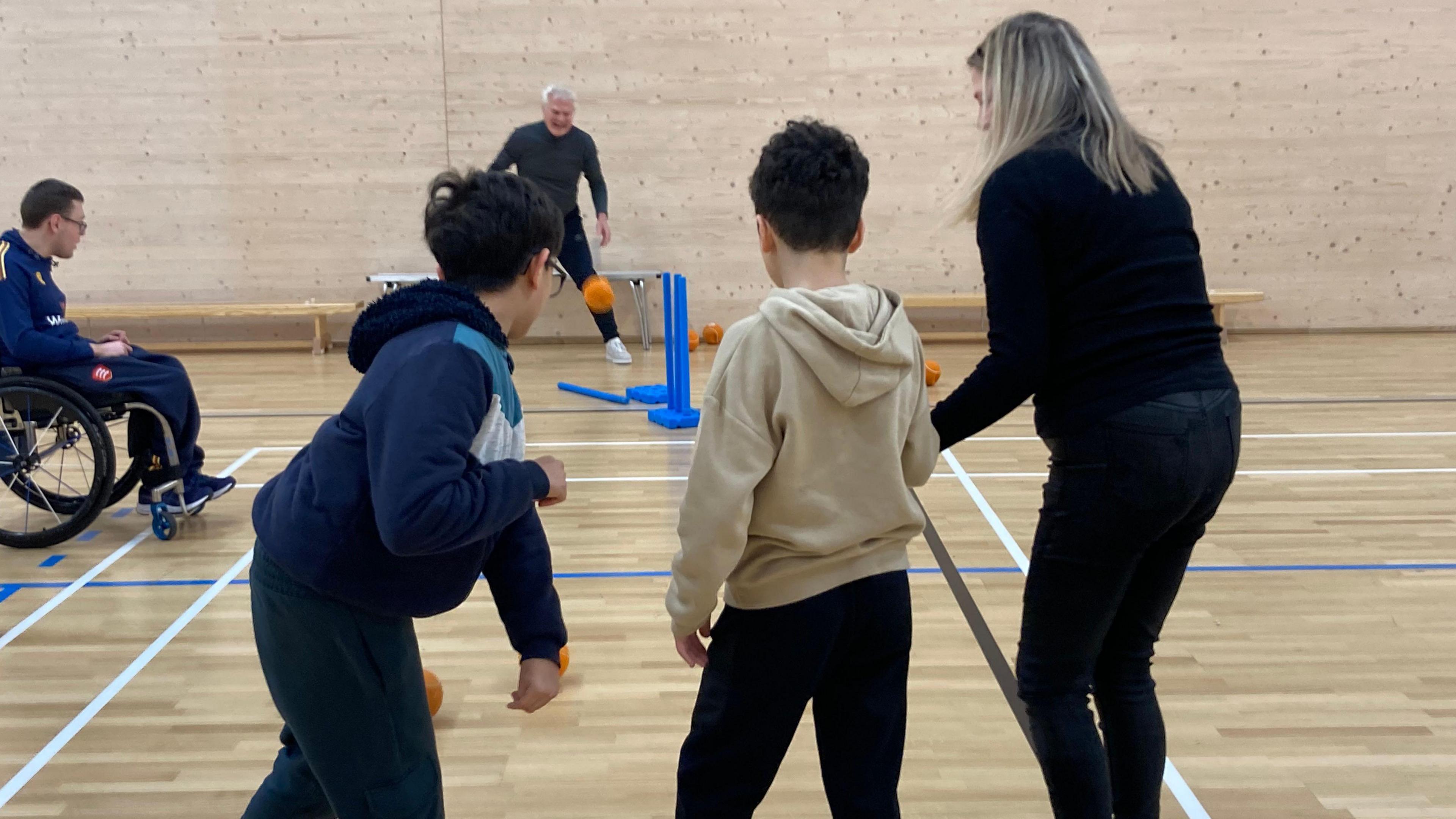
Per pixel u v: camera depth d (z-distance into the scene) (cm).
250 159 739
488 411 123
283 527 124
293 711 129
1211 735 211
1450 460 422
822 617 132
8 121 729
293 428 490
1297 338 745
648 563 313
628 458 434
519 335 137
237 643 261
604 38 730
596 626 268
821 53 733
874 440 131
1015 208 136
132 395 329
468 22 729
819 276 137
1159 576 150
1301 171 743
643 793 194
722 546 126
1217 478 137
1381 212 747
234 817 186
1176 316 136
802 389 126
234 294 754
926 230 752
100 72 726
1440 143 737
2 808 188
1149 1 725
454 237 127
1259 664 243
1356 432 468
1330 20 725
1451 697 227
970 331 763
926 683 235
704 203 747
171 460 337
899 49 732
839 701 139
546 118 645
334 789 132
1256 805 187
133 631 268
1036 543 146
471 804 190
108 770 201
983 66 148
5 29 719
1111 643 156
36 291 326
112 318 748
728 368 127
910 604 141
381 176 743
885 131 741
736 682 136
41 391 315
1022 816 185
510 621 139
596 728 218
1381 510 358
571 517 357
